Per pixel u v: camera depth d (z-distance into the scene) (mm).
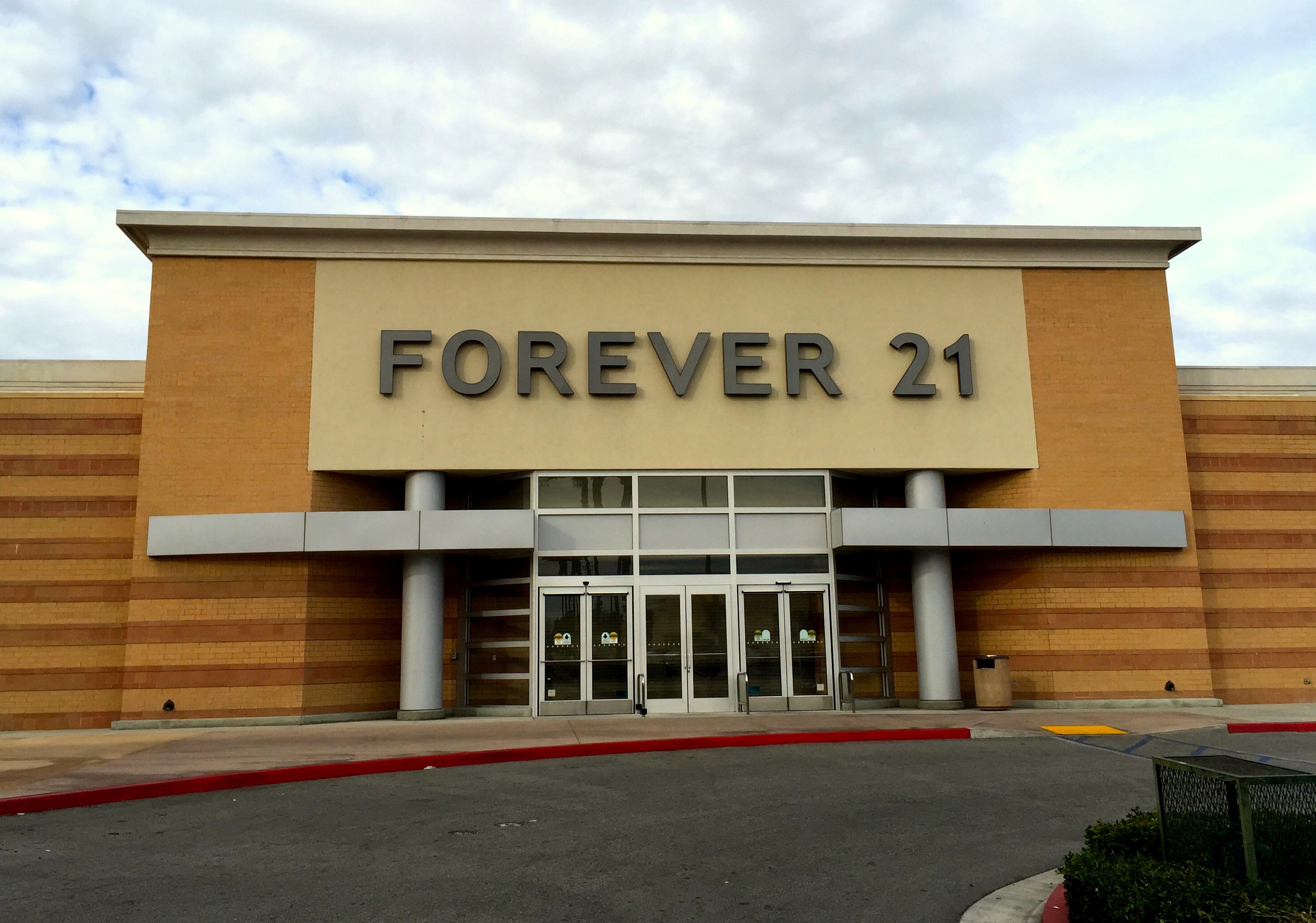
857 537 17719
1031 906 6430
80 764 12266
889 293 19141
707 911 6383
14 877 7188
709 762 12477
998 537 17938
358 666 17641
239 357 17859
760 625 18188
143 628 16938
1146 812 8484
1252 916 4699
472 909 6395
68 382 18531
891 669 19297
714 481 18516
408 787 10914
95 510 17875
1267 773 5312
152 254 17984
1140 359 19266
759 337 18703
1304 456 19828
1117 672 18188
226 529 16984
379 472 17969
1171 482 18891
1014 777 11188
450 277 18438
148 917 6230
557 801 10008
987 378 19000
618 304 18672
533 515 17438
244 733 15492
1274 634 19094
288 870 7344
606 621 17938
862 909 6457
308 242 18250
